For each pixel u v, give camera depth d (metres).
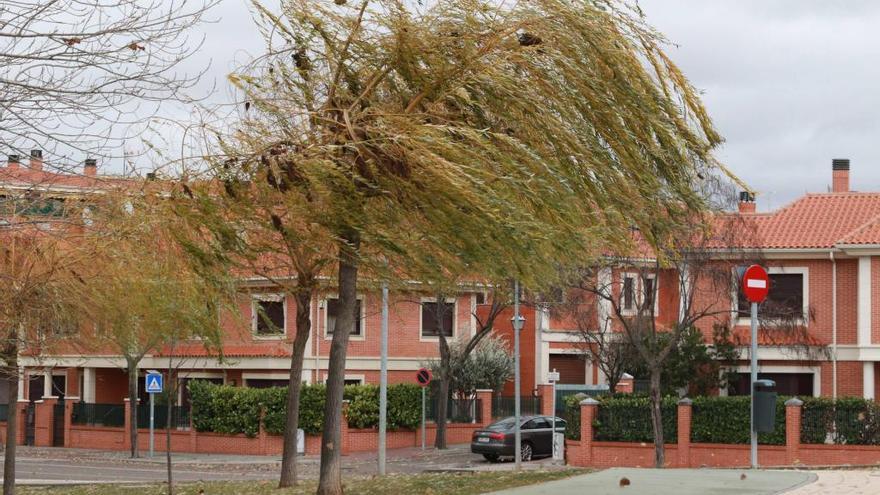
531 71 14.02
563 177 13.62
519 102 13.76
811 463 30.66
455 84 13.96
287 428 22.03
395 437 43.16
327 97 14.74
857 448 30.27
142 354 38.16
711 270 32.53
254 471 35.41
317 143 14.15
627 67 14.03
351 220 13.80
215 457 40.56
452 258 13.97
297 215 14.76
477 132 13.42
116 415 46.16
